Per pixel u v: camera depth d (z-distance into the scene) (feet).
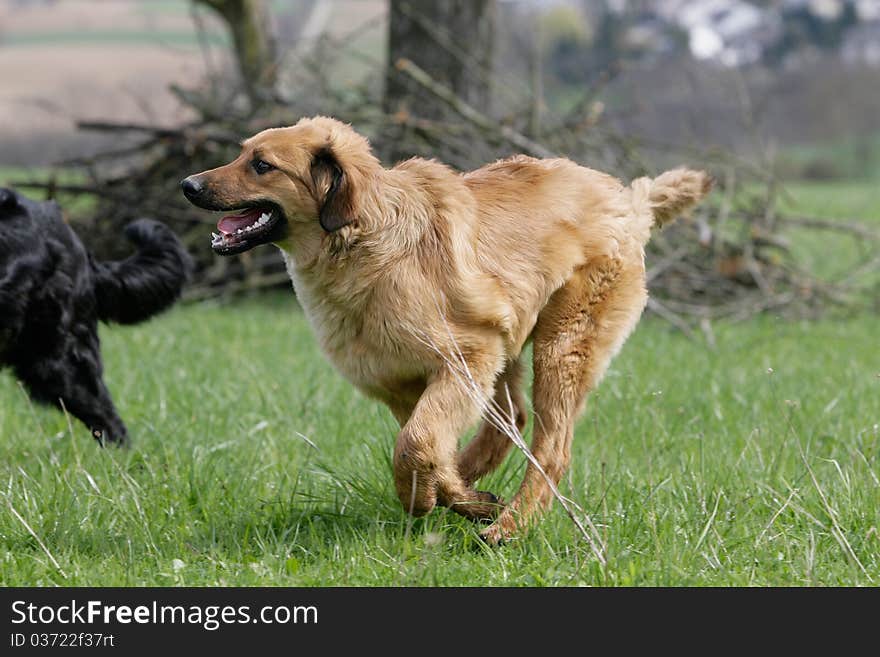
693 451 29.19
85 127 56.65
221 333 49.11
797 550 22.93
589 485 26.32
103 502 24.97
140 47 230.07
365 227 23.50
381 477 26.23
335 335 24.32
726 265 55.26
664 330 50.52
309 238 24.04
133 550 23.31
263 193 23.72
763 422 32.37
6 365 30.63
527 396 35.83
